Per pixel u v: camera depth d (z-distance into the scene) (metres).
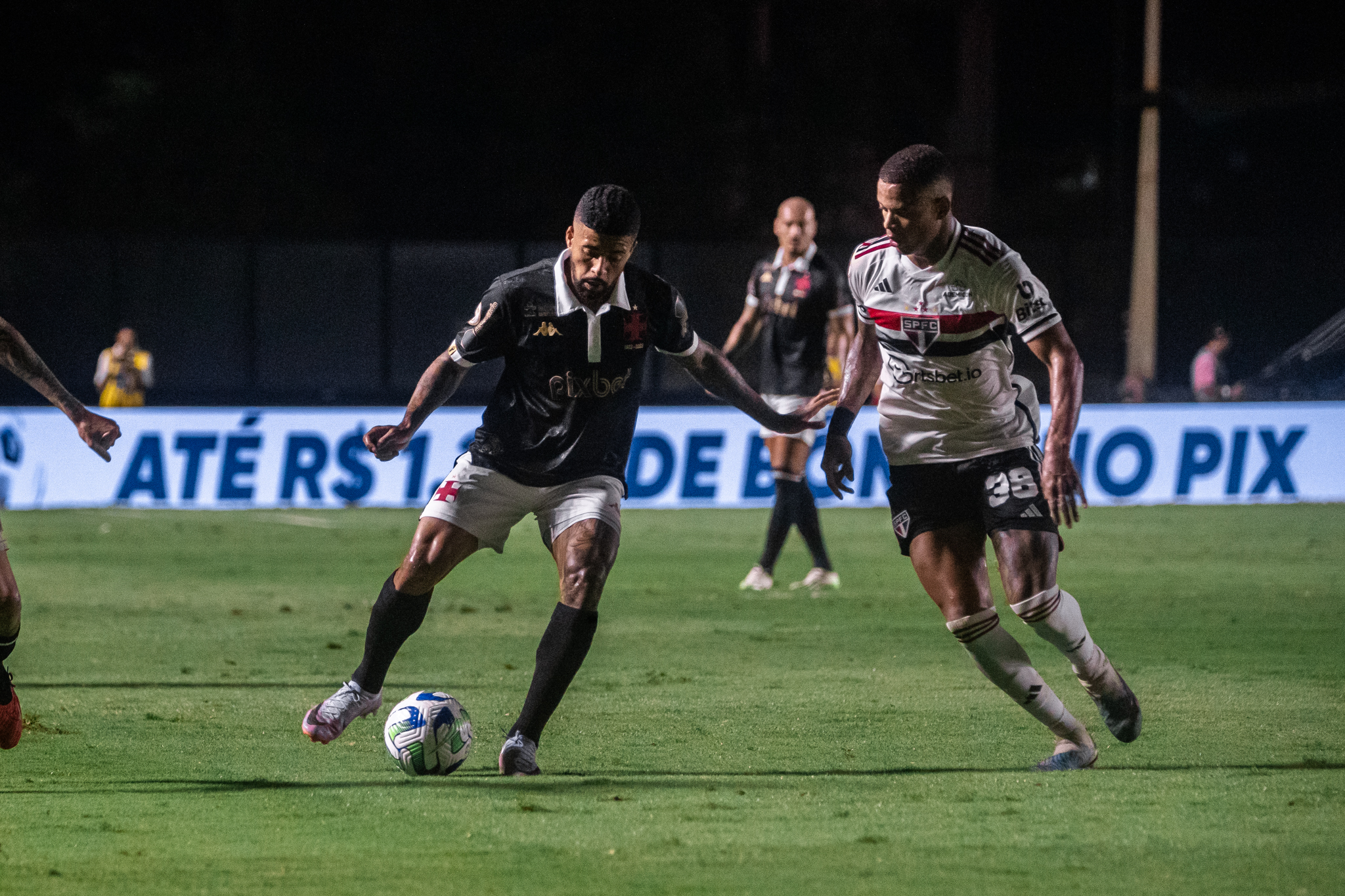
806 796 17.69
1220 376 78.12
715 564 46.12
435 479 62.75
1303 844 15.50
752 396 19.70
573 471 18.94
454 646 30.83
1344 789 18.08
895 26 123.31
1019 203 122.81
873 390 19.73
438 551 18.88
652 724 22.50
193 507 62.06
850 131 121.06
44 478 61.88
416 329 91.81
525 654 29.72
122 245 90.56
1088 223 121.75
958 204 117.75
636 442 62.19
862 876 14.39
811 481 63.34
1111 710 19.59
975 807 17.12
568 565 18.80
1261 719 22.95
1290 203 125.88
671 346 19.03
